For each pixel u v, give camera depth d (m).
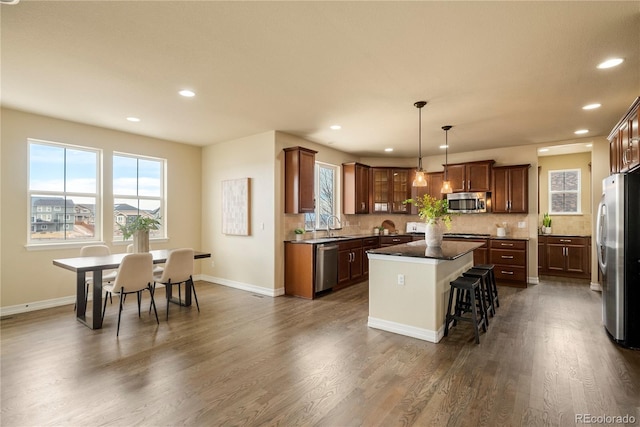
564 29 2.19
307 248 4.86
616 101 3.57
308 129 4.82
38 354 2.84
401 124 4.51
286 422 1.93
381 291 3.54
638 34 2.24
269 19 2.09
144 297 4.86
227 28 2.20
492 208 6.05
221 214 5.76
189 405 2.10
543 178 7.18
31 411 2.02
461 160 6.62
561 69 2.79
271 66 2.77
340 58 2.63
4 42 2.38
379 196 7.01
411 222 7.18
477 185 6.13
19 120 4.01
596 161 5.25
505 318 3.85
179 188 5.79
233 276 5.58
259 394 2.23
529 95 3.41
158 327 3.55
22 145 4.04
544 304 4.45
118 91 3.34
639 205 2.99
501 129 4.78
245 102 3.66
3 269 3.93
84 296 3.77
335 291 5.32
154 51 2.52
